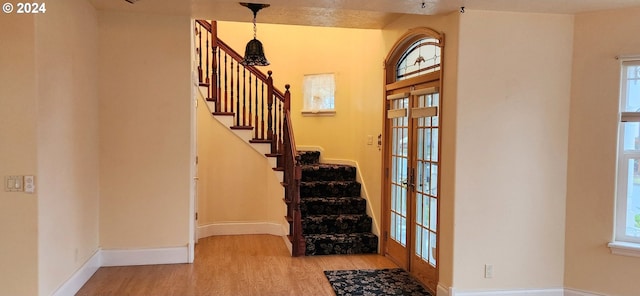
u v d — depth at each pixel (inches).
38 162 117.0
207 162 222.7
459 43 136.9
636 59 132.6
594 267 140.6
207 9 158.6
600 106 137.8
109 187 169.2
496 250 141.7
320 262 185.0
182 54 171.8
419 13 143.0
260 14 166.7
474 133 138.8
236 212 229.6
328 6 136.4
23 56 114.9
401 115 175.6
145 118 170.4
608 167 137.4
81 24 147.9
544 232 143.4
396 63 190.7
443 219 145.6
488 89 138.8
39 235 118.0
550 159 142.3
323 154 258.4
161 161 172.6
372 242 200.5
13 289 117.0
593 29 137.9
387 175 195.6
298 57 261.3
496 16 138.1
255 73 227.5
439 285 147.0
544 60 140.6
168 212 174.4
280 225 226.1
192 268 171.9
